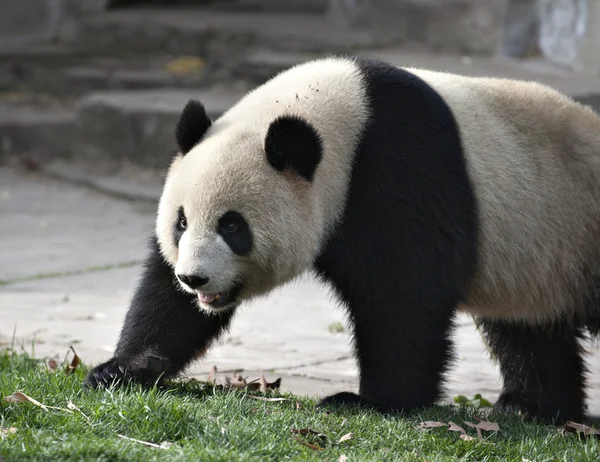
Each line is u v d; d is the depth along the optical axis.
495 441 10.12
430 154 10.63
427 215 10.53
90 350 13.67
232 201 10.03
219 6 35.47
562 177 11.65
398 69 11.08
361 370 11.05
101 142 27.17
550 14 26.80
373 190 10.52
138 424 9.30
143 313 11.20
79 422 9.23
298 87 10.89
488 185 11.16
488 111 11.48
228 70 30.66
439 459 9.28
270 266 10.38
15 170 27.23
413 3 29.39
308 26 32.03
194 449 8.76
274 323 15.73
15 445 8.48
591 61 25.22
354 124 10.63
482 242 11.22
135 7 35.75
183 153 10.80
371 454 9.29
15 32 34.53
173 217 10.34
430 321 10.67
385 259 10.53
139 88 30.84
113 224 22.23
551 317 12.09
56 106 30.62
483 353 14.87
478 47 27.95
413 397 10.83
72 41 34.31
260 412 10.05
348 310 11.09
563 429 10.81
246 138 10.34
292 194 10.26
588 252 11.81
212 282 10.05
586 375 13.09
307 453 9.11
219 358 13.80
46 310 15.85
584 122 11.98
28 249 19.92
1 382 10.57
